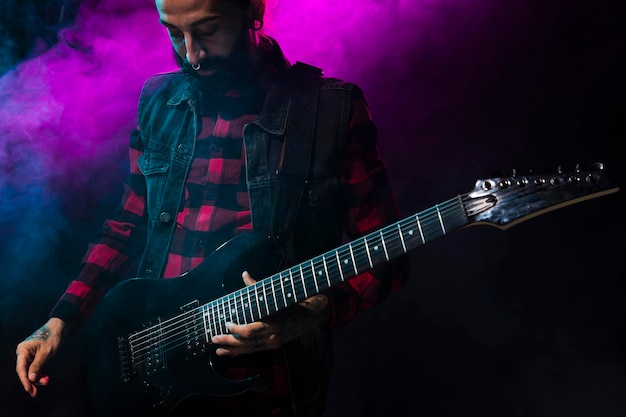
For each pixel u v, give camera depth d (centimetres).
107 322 194
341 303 186
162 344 188
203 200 199
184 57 199
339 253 171
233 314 180
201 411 189
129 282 193
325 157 194
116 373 194
